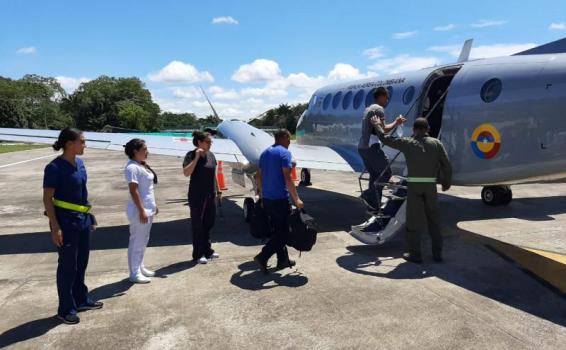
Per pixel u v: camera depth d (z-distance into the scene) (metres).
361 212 9.02
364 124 6.39
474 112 6.66
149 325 4.01
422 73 7.90
